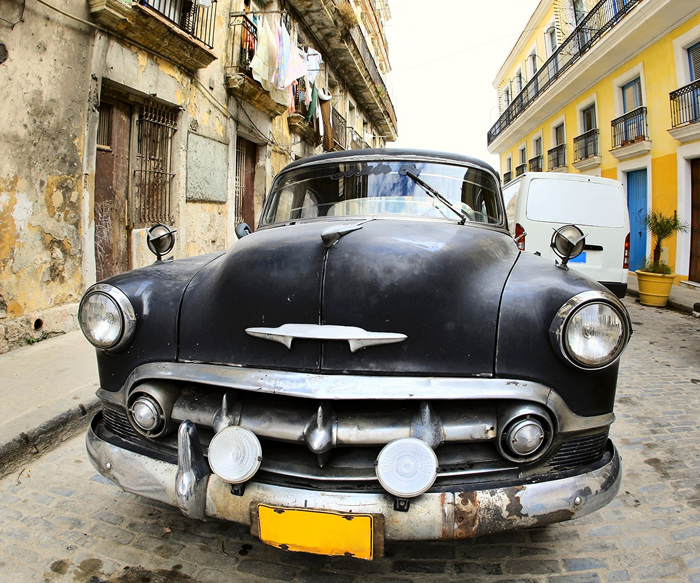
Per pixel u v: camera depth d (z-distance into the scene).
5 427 2.83
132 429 1.90
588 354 1.54
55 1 4.78
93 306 1.85
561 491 1.56
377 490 1.53
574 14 17.27
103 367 1.93
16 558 1.93
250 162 10.65
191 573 1.87
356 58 16.55
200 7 7.37
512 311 1.63
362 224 2.07
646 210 12.51
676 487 2.54
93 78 5.30
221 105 8.47
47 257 4.79
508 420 1.55
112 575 1.85
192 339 1.77
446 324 1.61
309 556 1.98
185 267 2.18
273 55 8.77
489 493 1.53
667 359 5.14
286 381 1.58
